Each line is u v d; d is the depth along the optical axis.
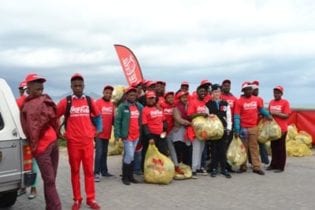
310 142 14.60
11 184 6.20
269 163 11.92
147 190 8.77
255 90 10.81
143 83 10.80
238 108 10.47
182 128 10.06
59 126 7.09
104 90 9.77
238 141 10.55
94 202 7.38
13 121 6.28
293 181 9.67
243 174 10.48
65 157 13.76
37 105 6.27
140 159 10.21
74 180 7.27
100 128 7.66
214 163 10.20
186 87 10.51
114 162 12.48
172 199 8.02
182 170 9.90
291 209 7.33
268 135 10.49
